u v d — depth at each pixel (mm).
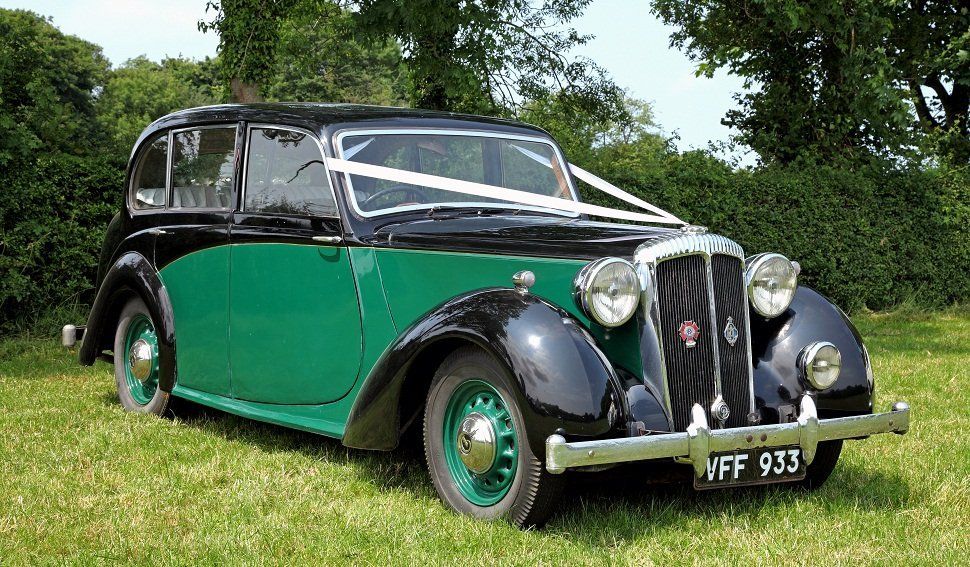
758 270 3830
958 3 15781
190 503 3803
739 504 3922
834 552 3293
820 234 12711
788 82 14625
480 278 3863
